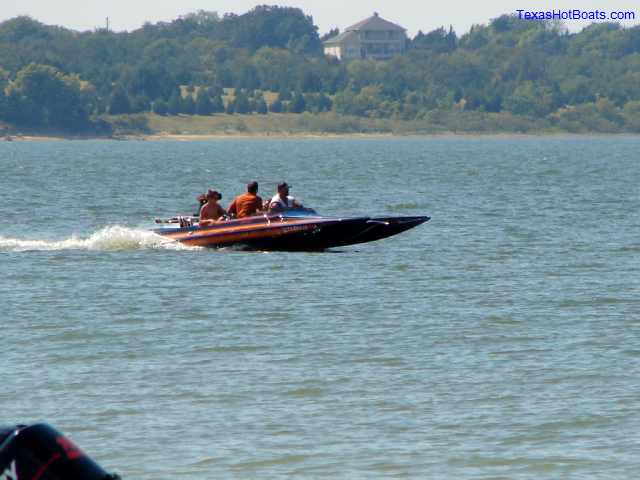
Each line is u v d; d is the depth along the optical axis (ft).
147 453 136.15
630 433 141.38
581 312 218.59
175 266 284.20
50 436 72.90
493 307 223.71
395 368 173.78
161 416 150.20
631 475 127.24
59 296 237.86
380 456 134.41
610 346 187.62
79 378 168.66
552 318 212.43
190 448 137.80
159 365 176.55
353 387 163.02
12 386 164.45
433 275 269.03
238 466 131.75
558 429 143.43
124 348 187.93
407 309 222.48
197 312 219.20
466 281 258.98
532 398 156.87
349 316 214.90
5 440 72.43
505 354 182.50
